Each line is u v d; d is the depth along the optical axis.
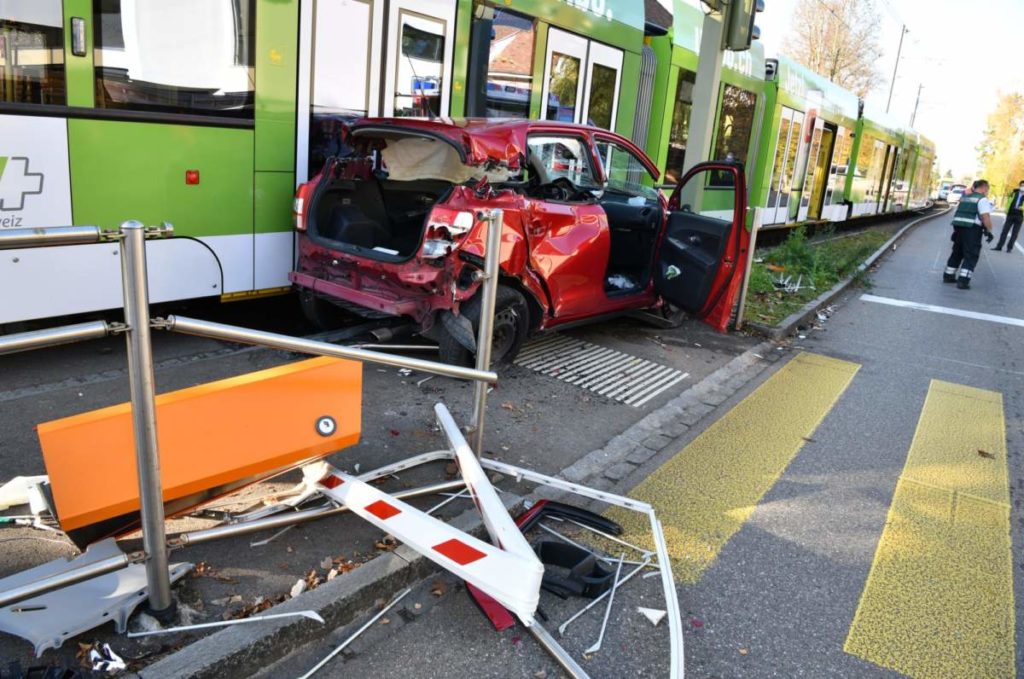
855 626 3.13
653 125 10.65
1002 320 10.07
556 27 8.02
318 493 3.41
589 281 5.99
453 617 2.95
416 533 2.97
